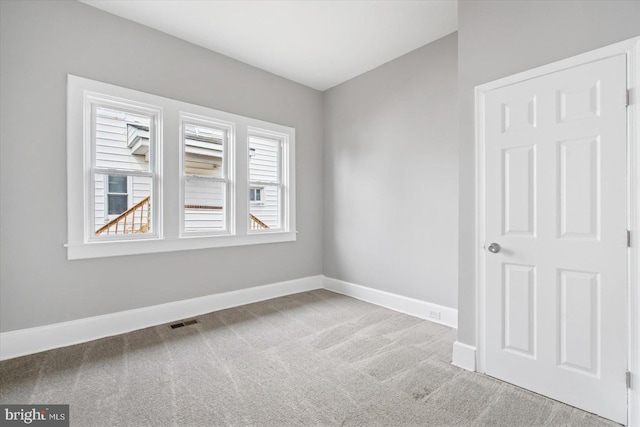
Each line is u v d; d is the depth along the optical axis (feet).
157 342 8.10
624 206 4.98
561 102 5.59
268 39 9.87
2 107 7.11
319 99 13.91
